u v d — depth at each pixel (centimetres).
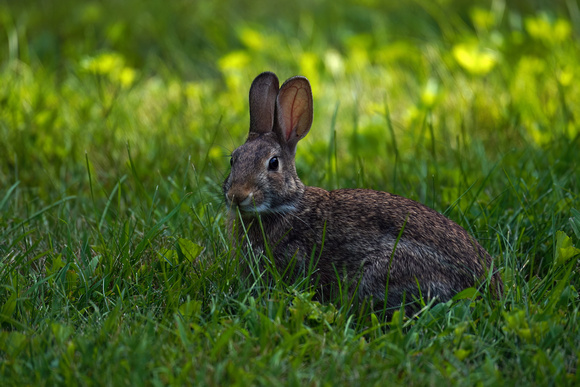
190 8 1959
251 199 827
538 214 973
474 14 1744
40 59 1722
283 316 760
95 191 1137
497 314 745
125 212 1064
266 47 1731
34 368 661
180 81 1575
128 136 1314
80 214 1067
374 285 820
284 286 824
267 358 661
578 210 954
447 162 1205
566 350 702
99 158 1240
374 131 1280
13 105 1359
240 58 1620
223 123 1358
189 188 1071
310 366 662
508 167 1146
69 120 1383
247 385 620
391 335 711
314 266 846
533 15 1886
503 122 1315
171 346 691
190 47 1811
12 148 1234
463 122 1256
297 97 912
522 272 876
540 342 703
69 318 750
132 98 1498
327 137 1338
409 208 849
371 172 1184
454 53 1547
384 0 2003
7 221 1013
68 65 1670
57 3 2019
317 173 1190
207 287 836
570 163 1103
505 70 1520
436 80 1557
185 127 1353
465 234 841
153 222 988
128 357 665
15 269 852
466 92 1469
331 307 755
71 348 668
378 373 653
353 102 1467
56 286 792
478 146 1184
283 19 1950
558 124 1295
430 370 662
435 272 802
